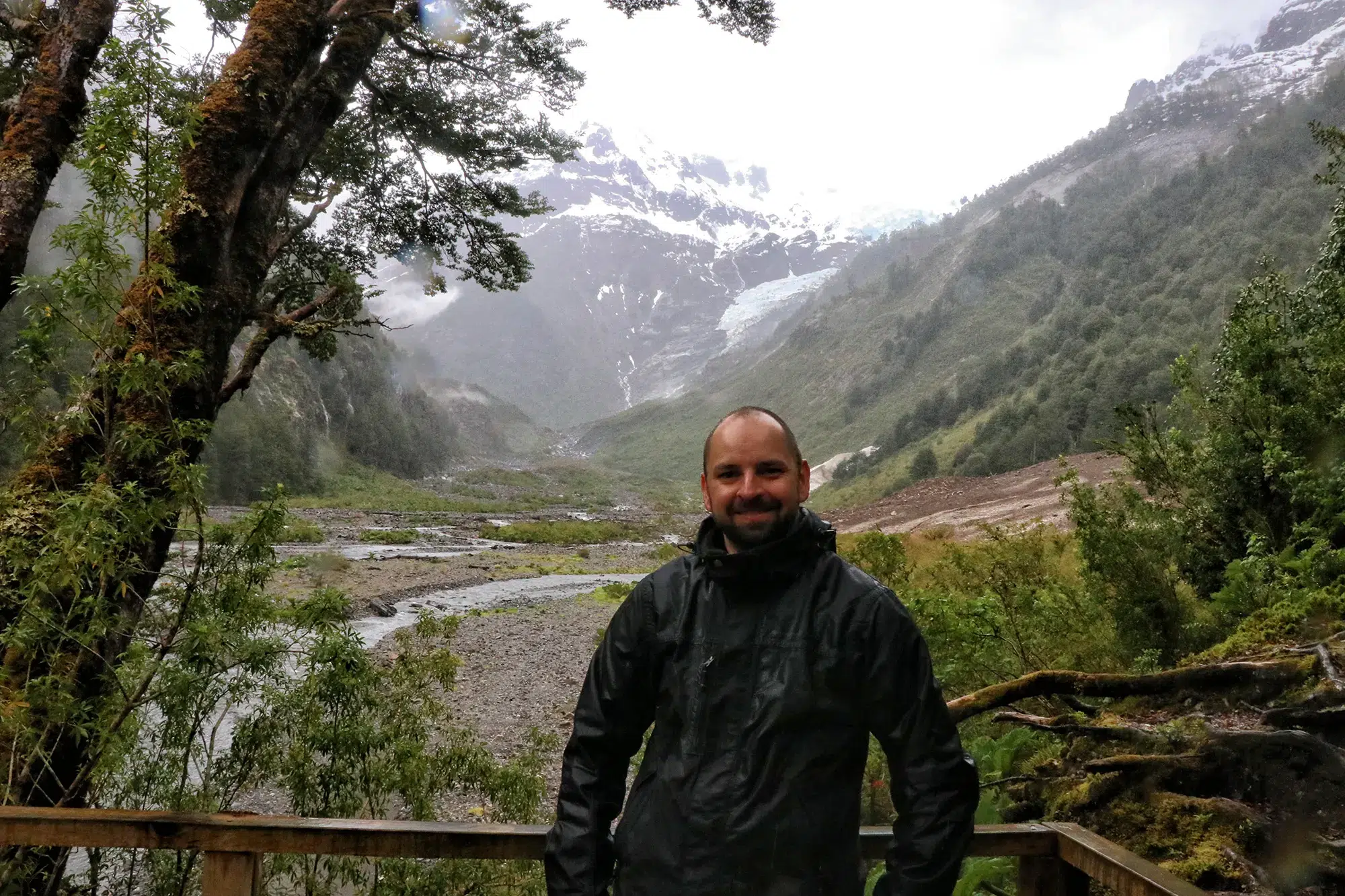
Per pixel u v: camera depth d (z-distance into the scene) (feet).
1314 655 13.50
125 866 13.35
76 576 10.39
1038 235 643.86
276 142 19.08
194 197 16.14
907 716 5.17
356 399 377.91
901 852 5.07
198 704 12.28
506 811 15.61
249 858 6.68
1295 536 20.49
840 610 5.27
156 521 11.05
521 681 42.68
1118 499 22.21
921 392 539.70
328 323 21.61
